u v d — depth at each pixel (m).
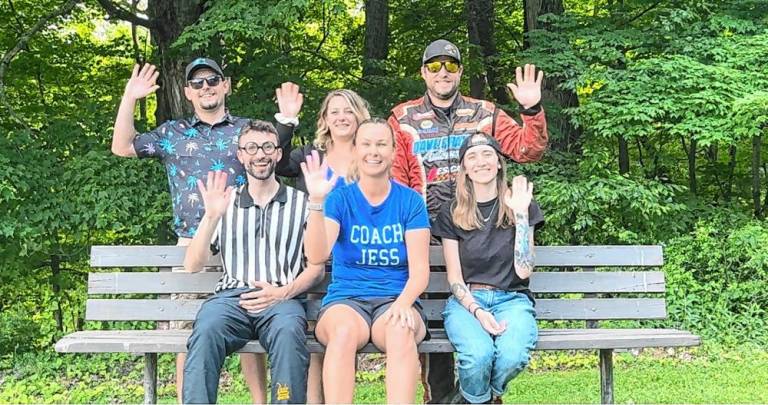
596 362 6.69
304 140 8.28
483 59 9.62
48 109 8.66
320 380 3.45
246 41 8.35
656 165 9.67
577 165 8.53
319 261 3.16
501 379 3.11
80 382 6.53
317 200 3.08
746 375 5.89
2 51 8.87
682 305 7.41
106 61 9.76
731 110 7.52
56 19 8.68
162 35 8.44
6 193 6.89
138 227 7.40
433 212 3.62
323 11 10.34
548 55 8.25
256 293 3.13
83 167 7.36
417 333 3.10
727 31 8.50
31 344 7.52
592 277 3.83
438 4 11.47
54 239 7.74
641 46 8.47
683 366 6.34
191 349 3.01
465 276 3.44
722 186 10.73
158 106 8.88
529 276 3.47
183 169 3.71
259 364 3.49
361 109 3.55
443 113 3.68
